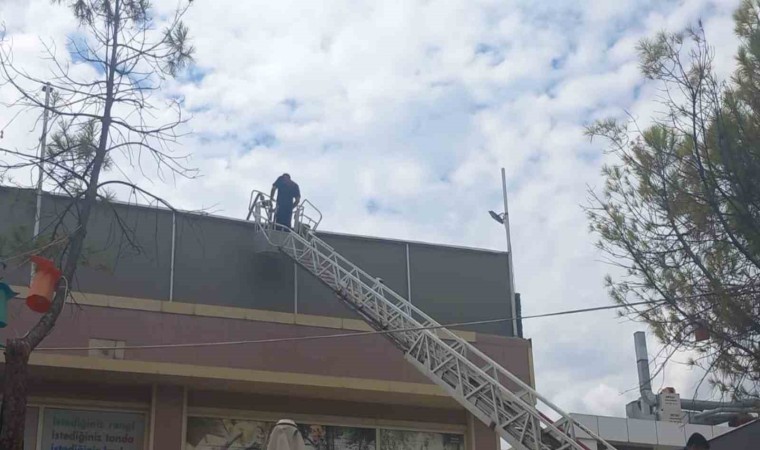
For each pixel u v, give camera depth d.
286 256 18.89
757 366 9.39
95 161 10.63
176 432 16.38
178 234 18.14
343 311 19.03
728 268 9.61
